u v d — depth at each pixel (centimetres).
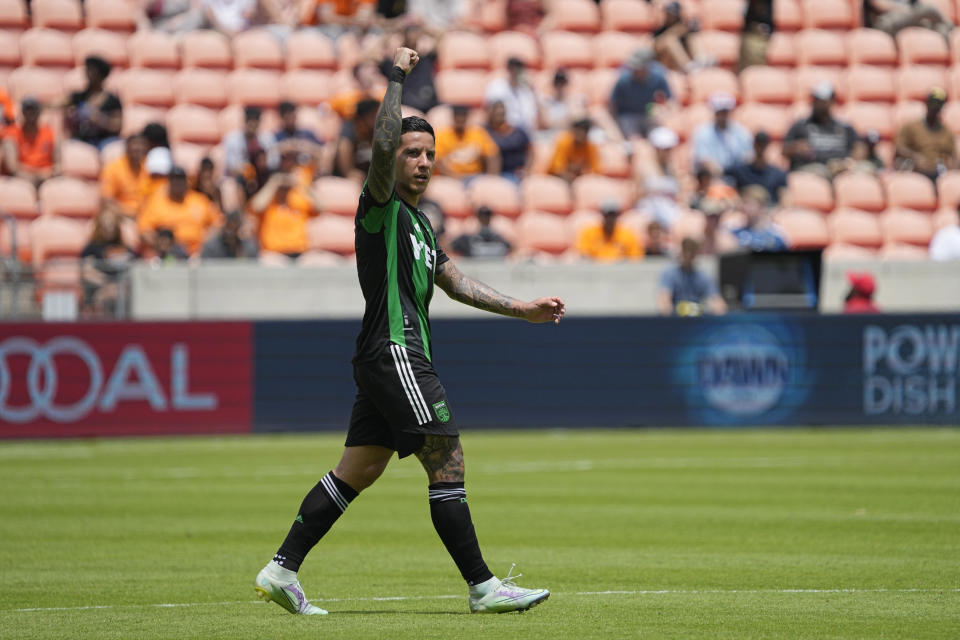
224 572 2602
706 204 7162
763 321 6253
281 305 6225
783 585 2402
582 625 1978
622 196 7669
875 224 7731
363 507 3706
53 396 5653
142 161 6844
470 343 6062
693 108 8494
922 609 2134
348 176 7212
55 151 7225
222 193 7112
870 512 3500
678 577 2506
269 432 5897
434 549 2939
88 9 8644
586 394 6159
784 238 7138
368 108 7175
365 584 2470
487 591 2080
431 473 2064
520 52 8775
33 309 5822
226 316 6119
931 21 9588
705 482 4222
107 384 5716
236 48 8506
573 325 6153
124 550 2906
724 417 6231
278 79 8262
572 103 8375
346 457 2095
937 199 8044
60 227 6806
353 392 6000
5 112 7206
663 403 6194
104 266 5956
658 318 6197
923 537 3052
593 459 4959
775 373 6253
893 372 6316
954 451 5228
